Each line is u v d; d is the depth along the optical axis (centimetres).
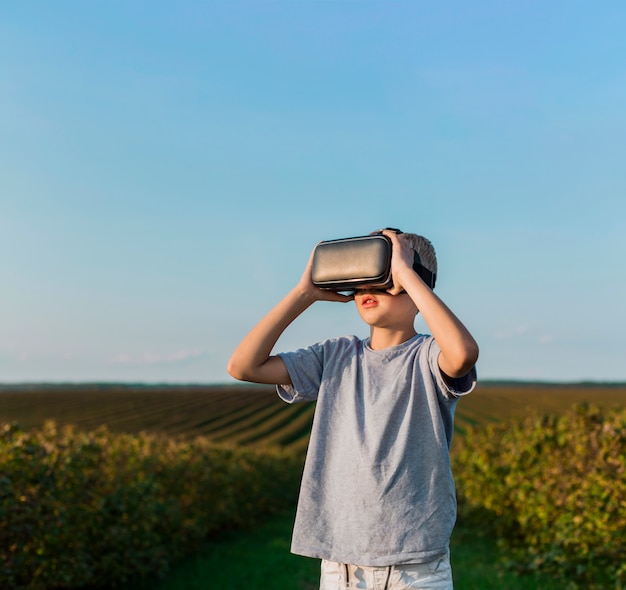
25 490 583
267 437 4159
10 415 4997
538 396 5931
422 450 204
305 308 226
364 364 220
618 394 6191
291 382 228
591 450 725
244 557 1009
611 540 631
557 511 743
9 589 570
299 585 796
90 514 684
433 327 193
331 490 211
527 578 718
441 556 201
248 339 225
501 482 984
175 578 826
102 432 973
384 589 198
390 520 199
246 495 1447
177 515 935
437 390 206
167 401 6156
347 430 212
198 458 1159
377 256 206
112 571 708
